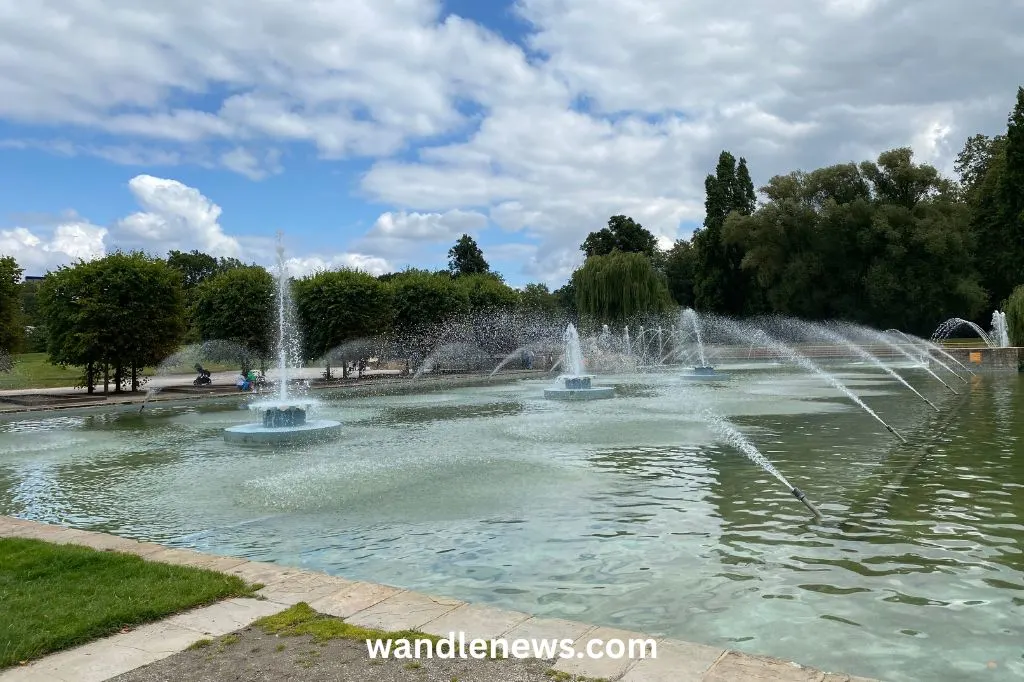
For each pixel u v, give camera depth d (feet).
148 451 40.93
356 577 17.95
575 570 17.95
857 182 172.14
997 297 172.24
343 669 11.38
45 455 40.22
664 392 71.51
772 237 170.91
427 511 24.40
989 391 65.26
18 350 87.51
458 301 126.21
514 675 11.07
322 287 105.40
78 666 11.77
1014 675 12.09
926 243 153.58
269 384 97.86
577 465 32.14
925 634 13.75
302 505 26.03
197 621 13.69
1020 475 27.96
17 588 15.49
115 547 19.33
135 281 83.10
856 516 22.39
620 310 148.25
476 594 16.52
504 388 88.22
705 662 11.49
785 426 43.73
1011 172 154.92
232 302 99.40
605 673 11.11
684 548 19.48
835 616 14.67
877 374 94.02
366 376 117.60
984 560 17.98
